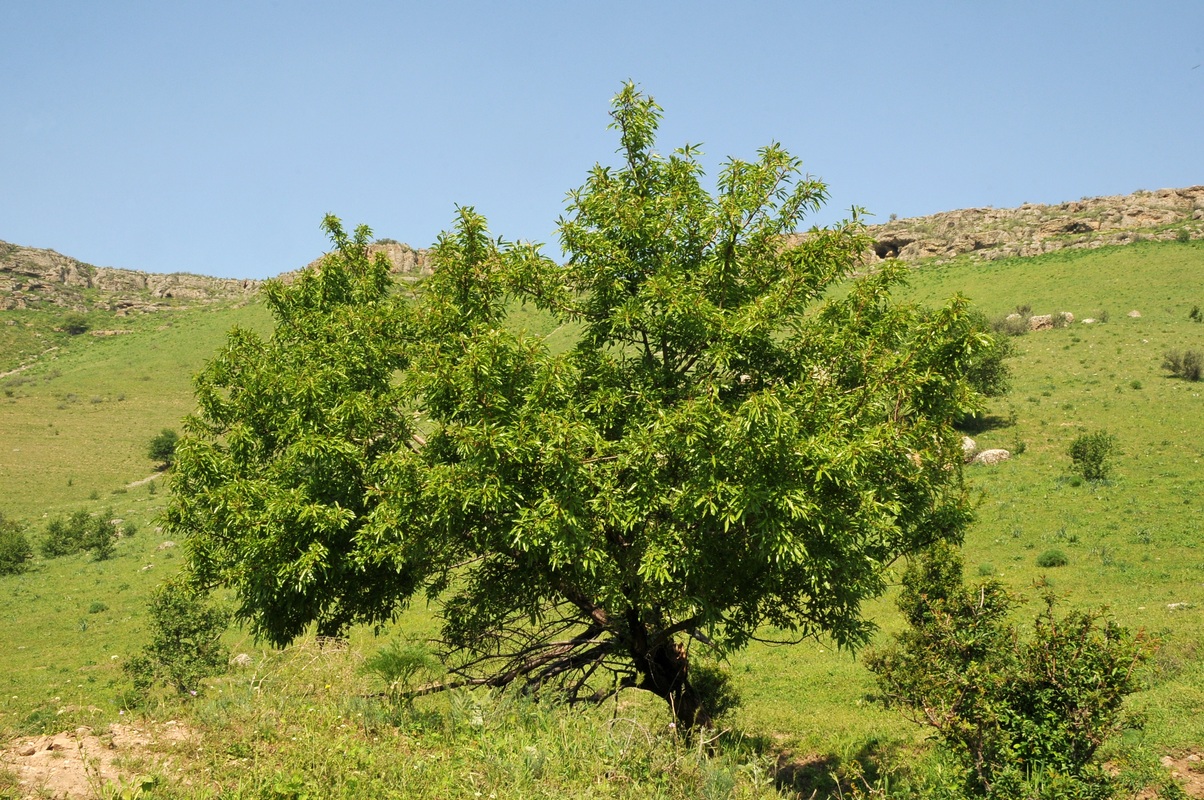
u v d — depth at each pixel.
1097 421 43.75
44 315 159.12
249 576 9.98
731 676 18.97
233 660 21.44
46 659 29.55
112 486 71.31
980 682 7.59
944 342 9.85
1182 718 11.35
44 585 42.69
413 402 10.90
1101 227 112.12
